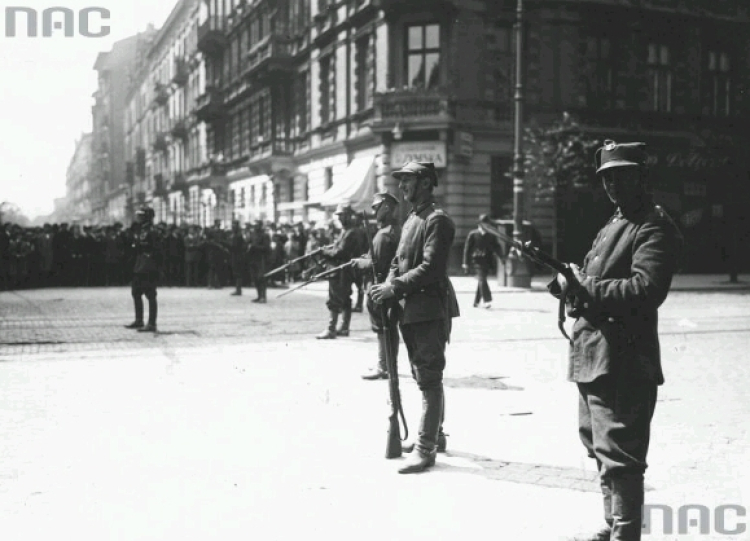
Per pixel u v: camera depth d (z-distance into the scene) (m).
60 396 6.59
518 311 14.66
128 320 12.94
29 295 18.91
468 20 24.83
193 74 55.66
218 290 21.20
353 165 27.62
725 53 29.38
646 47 27.70
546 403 6.42
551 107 26.00
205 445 5.07
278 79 35.81
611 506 3.32
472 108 24.91
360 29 27.52
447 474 4.50
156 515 3.79
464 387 7.09
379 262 7.13
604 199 26.47
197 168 52.22
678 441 5.21
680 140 27.78
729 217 28.70
